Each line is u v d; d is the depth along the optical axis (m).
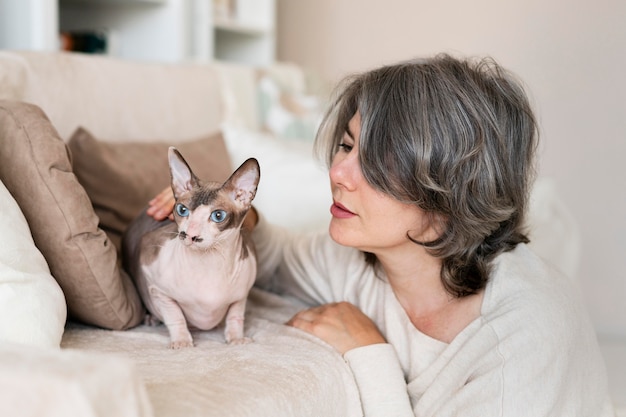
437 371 1.13
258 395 0.89
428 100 1.08
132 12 2.58
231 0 3.05
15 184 1.06
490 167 1.11
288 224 1.79
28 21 1.92
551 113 2.70
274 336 1.17
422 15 3.05
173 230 1.12
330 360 1.09
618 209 2.62
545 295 1.12
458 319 1.18
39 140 1.06
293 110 2.49
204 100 2.05
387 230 1.12
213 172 1.67
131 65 1.81
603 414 1.21
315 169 1.89
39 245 1.07
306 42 3.34
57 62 1.58
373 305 1.28
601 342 2.33
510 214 1.16
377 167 1.07
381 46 3.17
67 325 1.18
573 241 2.16
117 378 0.61
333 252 1.38
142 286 1.17
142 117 1.78
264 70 2.61
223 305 1.10
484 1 2.86
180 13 2.52
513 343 1.05
